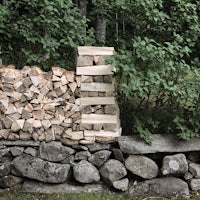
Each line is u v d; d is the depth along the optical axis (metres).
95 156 3.84
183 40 4.09
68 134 3.80
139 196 3.84
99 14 4.50
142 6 3.98
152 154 3.94
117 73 3.79
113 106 3.82
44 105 3.77
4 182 3.83
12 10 4.28
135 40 3.89
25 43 4.32
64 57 4.42
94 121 3.81
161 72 3.76
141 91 3.58
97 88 3.82
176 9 4.16
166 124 4.07
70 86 3.80
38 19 4.07
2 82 3.78
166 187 3.87
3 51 4.36
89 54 3.83
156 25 4.18
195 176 3.93
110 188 3.87
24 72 3.80
